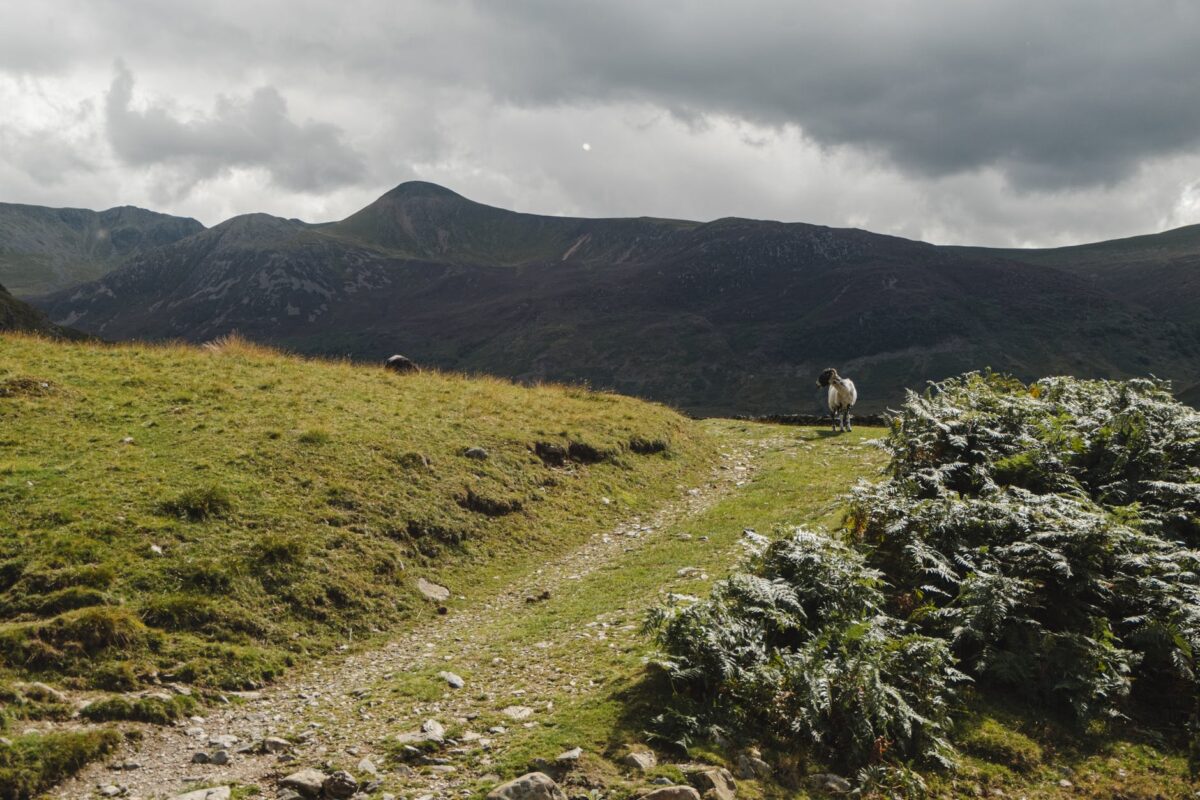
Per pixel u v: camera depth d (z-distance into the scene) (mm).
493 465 18969
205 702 9289
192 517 13266
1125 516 11359
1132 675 9688
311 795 7031
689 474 23297
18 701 8305
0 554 11266
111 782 7371
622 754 7453
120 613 10219
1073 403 16266
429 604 13328
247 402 19578
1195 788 8078
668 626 9047
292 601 12008
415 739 7945
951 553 11047
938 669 9055
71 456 14938
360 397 21922
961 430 14578
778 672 8516
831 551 10773
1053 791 7965
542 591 13812
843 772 7824
